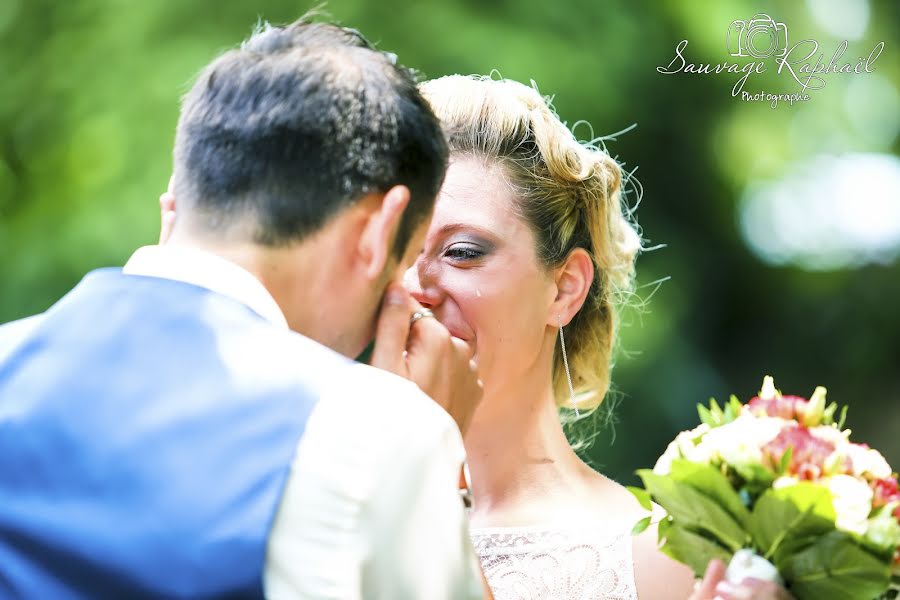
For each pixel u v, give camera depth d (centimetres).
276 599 288
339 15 1393
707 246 1852
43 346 318
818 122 1781
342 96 325
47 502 296
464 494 364
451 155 457
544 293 462
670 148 1728
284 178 319
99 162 1388
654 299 1638
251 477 291
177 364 307
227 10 1402
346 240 326
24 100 1442
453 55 1393
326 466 295
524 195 455
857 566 364
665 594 443
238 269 320
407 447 304
